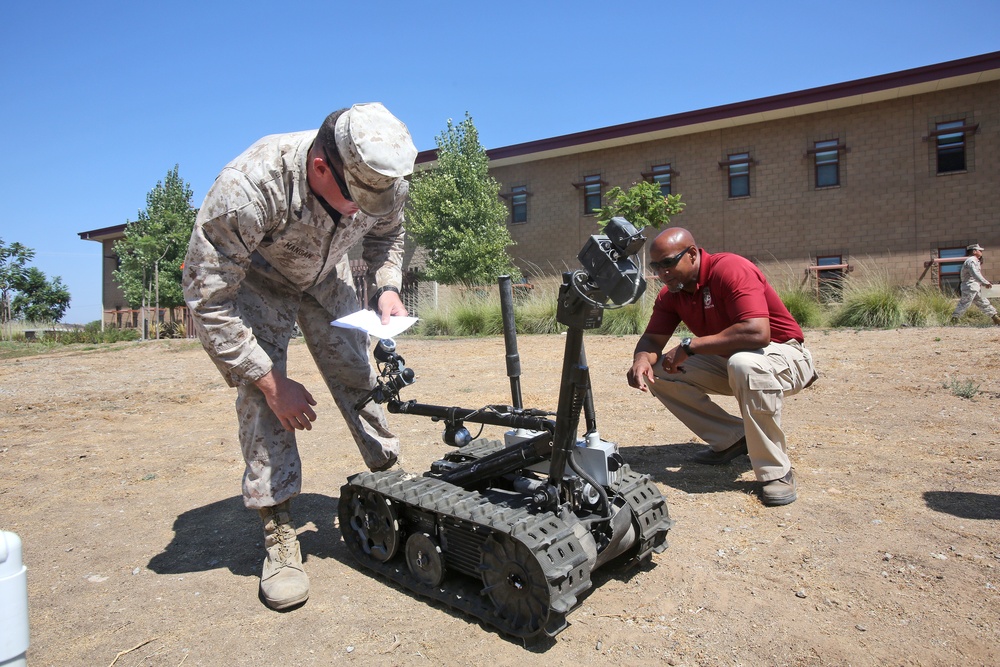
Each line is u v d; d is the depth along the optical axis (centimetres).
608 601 253
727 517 329
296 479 276
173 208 2652
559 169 2314
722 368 404
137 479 448
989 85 1738
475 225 2170
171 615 258
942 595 242
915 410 515
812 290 1278
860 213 1889
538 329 1329
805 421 502
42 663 228
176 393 810
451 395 678
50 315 3653
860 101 1845
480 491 292
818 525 310
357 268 1788
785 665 207
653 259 376
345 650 227
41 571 306
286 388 260
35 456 517
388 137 231
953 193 1784
